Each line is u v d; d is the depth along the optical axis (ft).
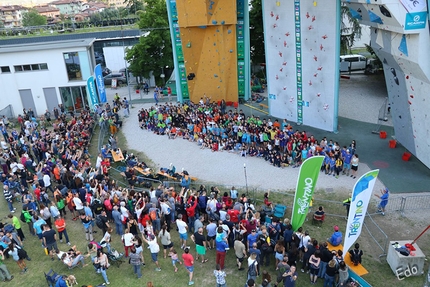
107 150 89.45
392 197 68.13
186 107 112.27
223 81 120.26
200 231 51.52
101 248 51.78
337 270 45.70
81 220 62.80
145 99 137.18
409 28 62.49
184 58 118.32
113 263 54.80
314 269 47.65
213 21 110.73
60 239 61.05
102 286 47.29
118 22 221.66
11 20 477.36
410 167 78.33
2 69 122.83
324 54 90.79
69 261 52.90
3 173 81.05
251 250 47.67
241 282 49.70
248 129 90.99
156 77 153.79
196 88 123.34
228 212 56.39
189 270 49.37
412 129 78.64
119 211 60.85
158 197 63.57
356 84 134.62
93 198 63.36
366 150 86.84
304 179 53.78
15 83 124.36
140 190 73.46
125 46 163.63
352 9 76.43
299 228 51.85
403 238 57.82
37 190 67.72
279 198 70.90
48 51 121.49
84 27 218.59
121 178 81.82
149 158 91.50
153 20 137.69
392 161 81.20
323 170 79.82
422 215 63.10
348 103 117.19
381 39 74.95
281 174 79.71
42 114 128.88
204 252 52.26
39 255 58.34
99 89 118.01
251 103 124.06
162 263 54.65
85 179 72.49
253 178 78.74
